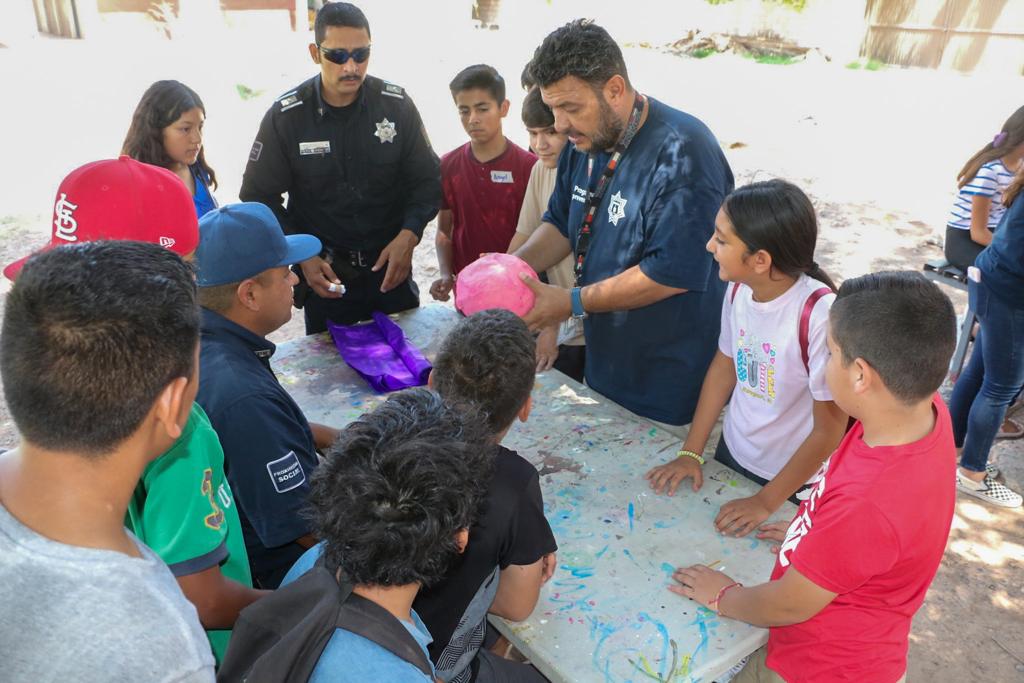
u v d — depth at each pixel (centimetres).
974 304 327
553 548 147
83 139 869
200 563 127
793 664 153
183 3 1408
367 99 317
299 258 184
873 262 623
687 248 221
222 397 152
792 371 194
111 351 85
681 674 147
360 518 94
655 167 227
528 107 305
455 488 98
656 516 190
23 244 614
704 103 1178
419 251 649
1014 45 1403
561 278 322
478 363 145
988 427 339
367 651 91
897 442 135
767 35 1571
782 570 152
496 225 361
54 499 87
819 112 1141
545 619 159
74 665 82
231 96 1047
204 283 164
